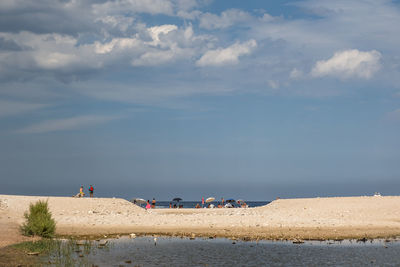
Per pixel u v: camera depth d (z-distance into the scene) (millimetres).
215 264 21922
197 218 41188
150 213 50938
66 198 51781
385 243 28578
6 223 33594
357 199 54875
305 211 49062
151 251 25188
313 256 24109
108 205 50750
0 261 20672
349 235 31578
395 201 50875
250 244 27922
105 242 27984
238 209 62281
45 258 22109
